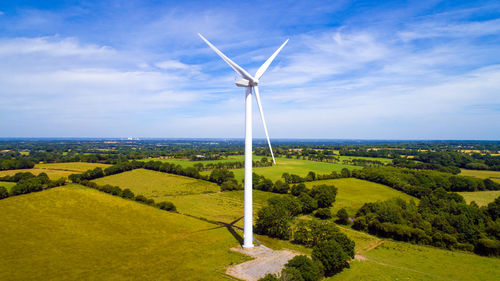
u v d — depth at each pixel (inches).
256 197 3713.1
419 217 2449.6
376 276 1615.4
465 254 2005.4
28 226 2090.3
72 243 1887.3
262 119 1877.5
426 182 3946.9
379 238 2349.9
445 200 2898.6
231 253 1854.1
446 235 2133.4
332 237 1893.5
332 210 3107.8
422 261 1868.8
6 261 1588.3
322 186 3430.1
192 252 1846.7
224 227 2463.1
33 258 1646.2
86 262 1640.0
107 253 1775.3
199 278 1494.8
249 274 1553.9
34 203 2566.4
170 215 2640.3
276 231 2253.9
